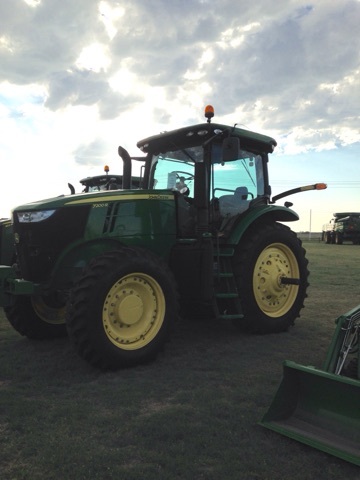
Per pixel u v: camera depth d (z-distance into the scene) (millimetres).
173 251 4840
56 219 4305
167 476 2281
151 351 4121
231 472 2330
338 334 3109
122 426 2846
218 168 5270
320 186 5504
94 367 3969
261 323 5227
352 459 2369
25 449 2549
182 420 2922
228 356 4430
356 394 2549
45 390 3516
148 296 4203
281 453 2527
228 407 3131
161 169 5676
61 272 4344
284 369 2830
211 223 5109
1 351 4711
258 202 5645
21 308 5039
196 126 5098
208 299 4637
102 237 4422
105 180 9523
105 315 3932
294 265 5590
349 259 15867
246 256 5137
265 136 5594
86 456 2465
